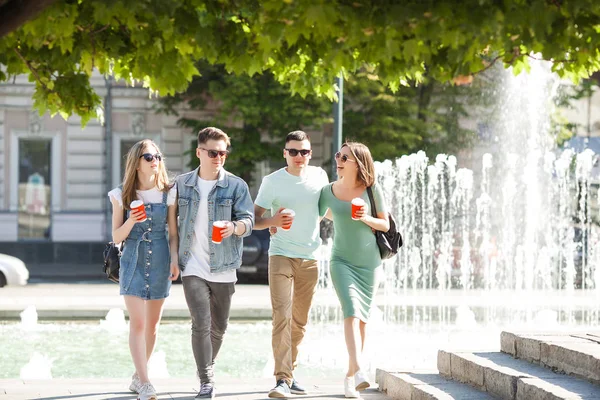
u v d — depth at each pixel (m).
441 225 39.97
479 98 43.12
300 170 12.39
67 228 50.12
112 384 13.20
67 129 50.44
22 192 50.12
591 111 50.69
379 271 12.38
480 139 43.12
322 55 9.88
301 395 12.37
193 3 9.52
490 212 41.91
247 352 18.39
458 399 10.55
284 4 8.82
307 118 42.47
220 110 43.41
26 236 49.97
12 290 31.25
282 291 12.27
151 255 11.66
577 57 10.00
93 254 49.97
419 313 25.08
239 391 12.66
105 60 10.65
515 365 11.14
